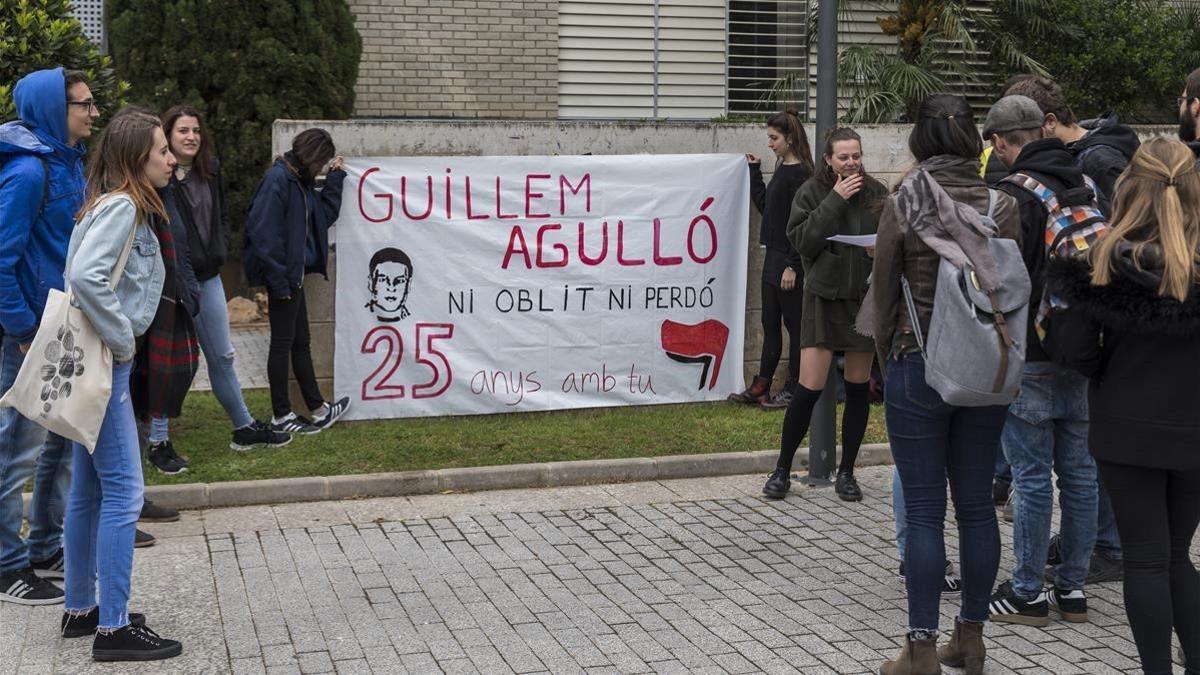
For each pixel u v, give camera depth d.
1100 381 4.16
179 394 4.94
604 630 5.01
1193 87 5.53
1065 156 4.83
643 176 8.59
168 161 4.74
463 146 8.34
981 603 4.52
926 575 4.43
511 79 13.05
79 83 5.43
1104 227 4.60
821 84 6.92
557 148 8.55
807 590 5.51
